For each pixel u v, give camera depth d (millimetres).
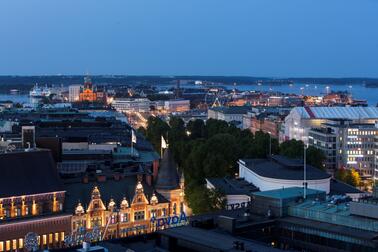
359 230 144125
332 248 144625
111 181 199125
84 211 184750
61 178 198000
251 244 131875
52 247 176625
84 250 121500
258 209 166375
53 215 178000
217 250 125688
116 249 129250
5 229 168625
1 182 173250
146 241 141875
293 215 159875
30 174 179875
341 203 162375
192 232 140125
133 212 193000
